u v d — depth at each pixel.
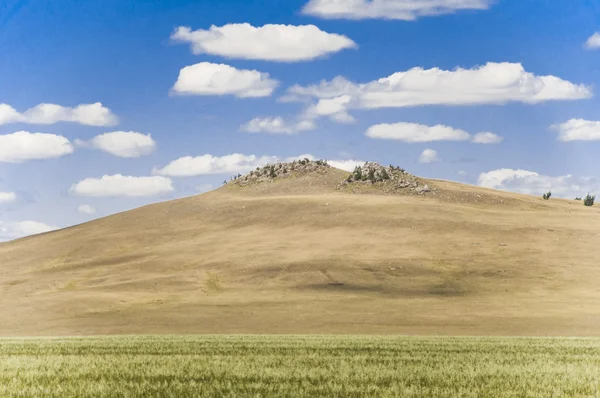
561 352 54.28
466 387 35.38
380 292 119.00
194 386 34.84
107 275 141.00
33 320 102.88
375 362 45.88
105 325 98.75
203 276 133.12
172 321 100.69
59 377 38.50
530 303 109.81
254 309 108.25
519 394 33.56
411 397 32.47
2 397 32.72
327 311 105.88
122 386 35.25
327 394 33.09
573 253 138.62
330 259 135.62
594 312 102.75
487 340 69.00
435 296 116.56
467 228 156.75
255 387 34.47
